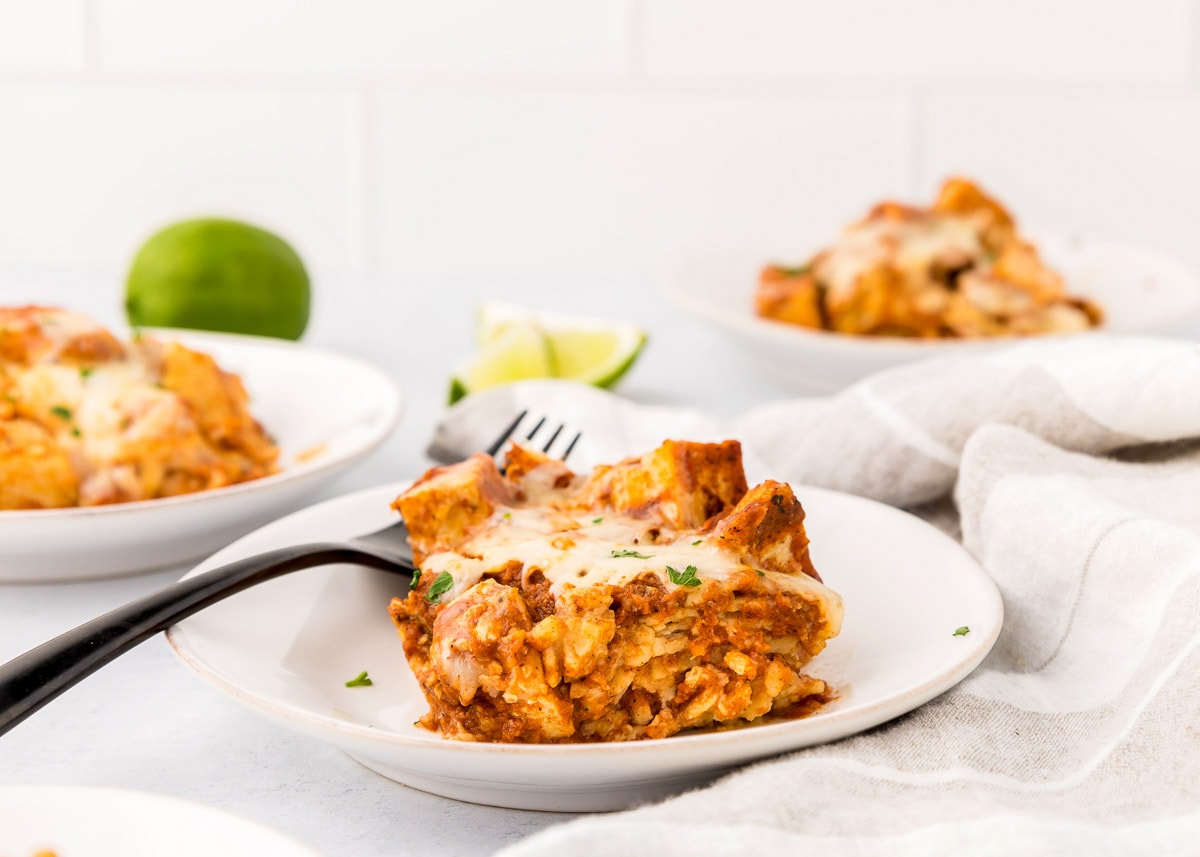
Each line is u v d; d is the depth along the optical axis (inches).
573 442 21.1
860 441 21.0
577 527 18.3
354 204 40.1
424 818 16.9
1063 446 20.3
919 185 40.3
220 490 20.5
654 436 22.6
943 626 18.0
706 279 29.2
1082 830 15.5
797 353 25.5
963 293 27.1
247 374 24.6
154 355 22.5
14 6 38.1
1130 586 18.0
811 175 40.2
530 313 28.0
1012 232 27.9
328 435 23.2
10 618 19.8
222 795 17.1
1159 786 16.3
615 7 38.6
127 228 40.1
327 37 38.7
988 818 15.6
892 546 19.2
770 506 17.7
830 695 17.5
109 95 38.9
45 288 33.3
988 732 16.8
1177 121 39.8
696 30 38.9
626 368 26.5
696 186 40.2
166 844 15.3
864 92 39.6
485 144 39.7
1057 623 18.3
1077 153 40.2
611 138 39.6
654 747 16.0
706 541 17.8
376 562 19.2
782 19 38.9
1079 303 27.4
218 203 40.0
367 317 31.4
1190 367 19.7
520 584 17.5
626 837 15.4
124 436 21.4
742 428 22.6
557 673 17.0
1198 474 19.7
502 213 40.3
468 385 26.5
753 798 15.7
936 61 39.4
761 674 17.3
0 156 39.2
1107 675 17.8
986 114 39.8
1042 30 39.2
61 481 21.2
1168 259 28.4
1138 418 20.0
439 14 38.6
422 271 40.6
